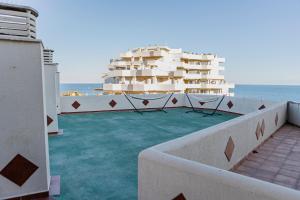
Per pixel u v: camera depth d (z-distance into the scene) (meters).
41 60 3.06
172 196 2.16
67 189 3.46
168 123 8.80
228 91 66.62
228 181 1.81
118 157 4.92
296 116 7.95
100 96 11.06
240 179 1.80
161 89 53.19
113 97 11.34
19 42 2.91
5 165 2.97
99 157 4.91
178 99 12.98
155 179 2.29
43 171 3.18
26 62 2.97
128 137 6.66
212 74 64.62
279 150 5.41
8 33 2.91
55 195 3.26
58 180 3.71
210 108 12.09
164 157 2.28
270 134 6.57
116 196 3.27
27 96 3.02
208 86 61.50
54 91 6.67
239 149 4.49
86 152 5.23
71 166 4.37
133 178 3.87
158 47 61.12
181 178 2.08
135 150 5.44
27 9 2.99
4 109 2.91
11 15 2.91
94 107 10.98
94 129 7.59
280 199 1.56
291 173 4.14
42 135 3.14
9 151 2.98
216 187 1.87
